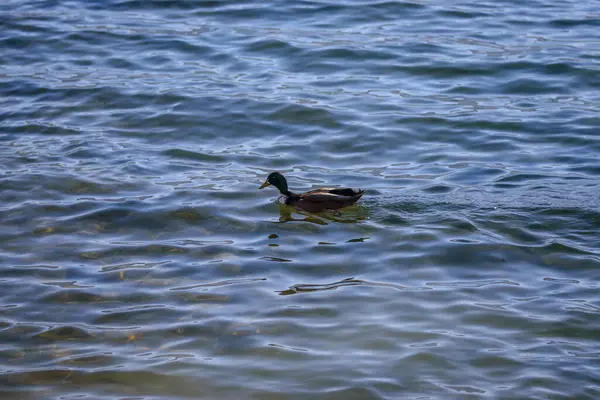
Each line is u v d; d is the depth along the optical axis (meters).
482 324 11.11
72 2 27.02
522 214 14.23
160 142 17.84
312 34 24.03
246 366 10.23
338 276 12.51
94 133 18.17
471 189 15.38
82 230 13.94
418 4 26.41
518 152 17.14
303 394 9.66
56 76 21.34
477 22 24.98
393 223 14.11
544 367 10.10
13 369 10.20
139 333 10.99
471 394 9.59
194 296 11.91
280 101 19.67
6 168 16.33
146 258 13.05
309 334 10.91
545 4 26.64
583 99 19.81
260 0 26.83
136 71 21.70
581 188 15.25
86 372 10.14
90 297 11.88
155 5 26.61
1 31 24.34
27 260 12.91
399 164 16.78
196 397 9.66
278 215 14.62
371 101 19.77
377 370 10.10
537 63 21.72
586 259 12.73
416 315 11.35
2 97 20.11
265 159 17.05
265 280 12.38
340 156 17.20
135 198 15.12
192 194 15.33
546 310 11.41
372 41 23.45
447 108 19.39
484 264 12.73
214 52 22.84
